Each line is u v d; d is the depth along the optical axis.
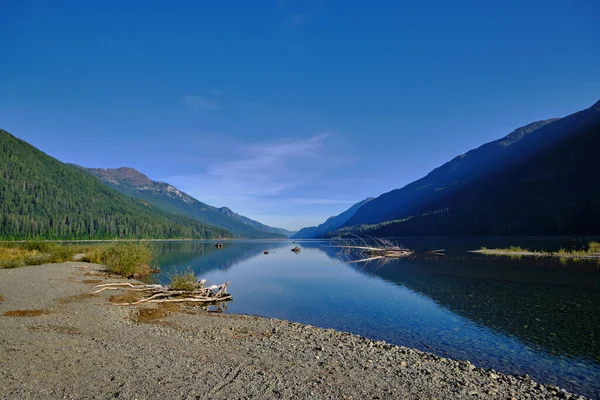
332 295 20.62
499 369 9.17
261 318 14.12
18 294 14.68
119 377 6.23
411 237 131.12
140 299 16.09
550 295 19.34
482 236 110.50
